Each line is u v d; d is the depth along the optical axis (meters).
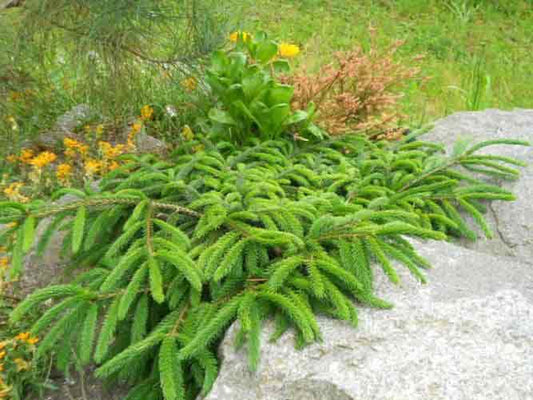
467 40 7.79
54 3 3.21
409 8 8.47
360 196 2.95
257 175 2.80
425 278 2.32
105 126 3.99
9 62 3.40
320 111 3.58
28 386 2.38
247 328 1.94
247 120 3.34
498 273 2.39
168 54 3.58
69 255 2.75
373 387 1.88
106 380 2.36
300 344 2.01
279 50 3.73
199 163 2.97
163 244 2.19
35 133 3.72
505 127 3.69
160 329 2.07
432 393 1.86
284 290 2.15
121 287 2.24
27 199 2.97
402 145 3.52
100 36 3.27
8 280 2.54
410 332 2.06
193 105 3.78
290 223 2.34
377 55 3.88
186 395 2.15
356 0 8.49
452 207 2.93
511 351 2.00
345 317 2.04
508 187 3.10
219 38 3.49
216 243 2.23
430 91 5.94
